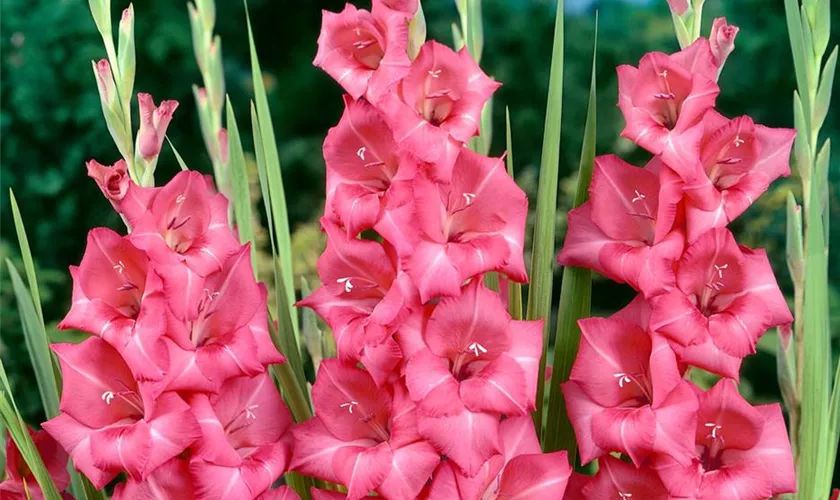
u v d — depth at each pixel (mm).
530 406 1649
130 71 1746
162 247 1641
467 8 1836
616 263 1703
